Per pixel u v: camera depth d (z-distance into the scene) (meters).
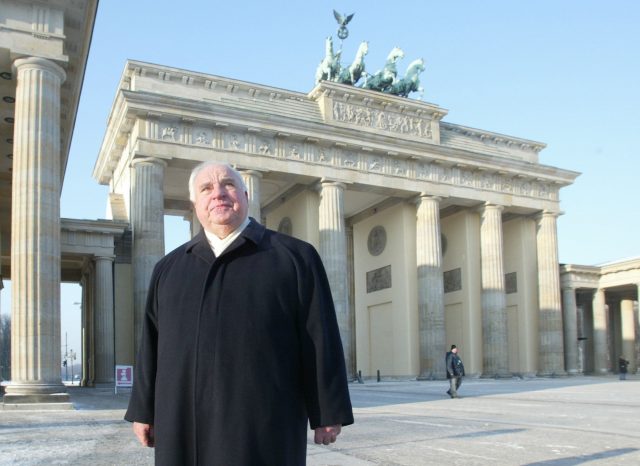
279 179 78.69
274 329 5.74
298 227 83.06
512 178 93.56
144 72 71.88
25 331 33.28
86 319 78.75
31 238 34.00
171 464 5.56
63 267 84.25
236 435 5.47
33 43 35.94
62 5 36.94
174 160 70.50
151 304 6.34
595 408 30.66
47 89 35.91
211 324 5.71
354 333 97.25
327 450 15.72
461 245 94.44
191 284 5.92
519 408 31.17
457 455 14.80
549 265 95.50
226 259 5.93
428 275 84.56
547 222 96.12
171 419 5.65
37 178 34.62
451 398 41.44
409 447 16.34
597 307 102.94
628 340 110.56
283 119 75.00
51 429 22.14
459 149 87.06
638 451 15.44
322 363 5.86
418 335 86.25
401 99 85.31
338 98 81.69
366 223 97.50
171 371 5.75
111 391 57.09
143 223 67.25
